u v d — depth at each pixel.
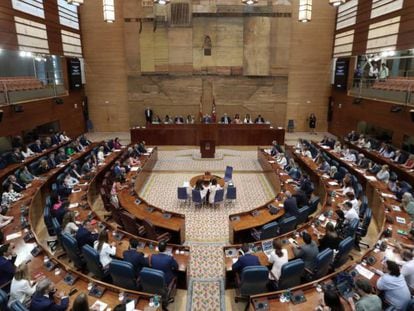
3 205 8.00
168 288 5.51
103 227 7.13
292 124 20.81
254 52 19.64
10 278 5.38
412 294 5.12
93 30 19.67
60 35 17.00
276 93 20.33
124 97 20.56
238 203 10.78
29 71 15.59
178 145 17.97
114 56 20.02
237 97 20.33
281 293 4.85
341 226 7.04
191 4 18.97
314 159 12.98
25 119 13.58
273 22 19.27
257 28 19.31
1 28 12.25
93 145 15.23
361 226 7.61
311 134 20.52
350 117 17.83
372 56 15.69
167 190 11.90
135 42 19.58
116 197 8.98
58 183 9.74
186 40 19.45
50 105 15.81
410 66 13.60
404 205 7.95
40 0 14.98
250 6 18.98
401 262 5.47
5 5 12.45
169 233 7.82
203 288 6.44
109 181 10.31
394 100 13.56
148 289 5.31
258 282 5.29
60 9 16.98
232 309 5.89
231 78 20.02
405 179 10.78
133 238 6.70
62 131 16.83
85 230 6.50
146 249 6.43
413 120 12.23
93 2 19.27
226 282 6.32
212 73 19.92
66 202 8.35
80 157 13.33
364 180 10.65
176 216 8.23
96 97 20.62
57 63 17.25
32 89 14.29
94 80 20.38
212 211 10.18
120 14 19.34
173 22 19.22
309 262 5.82
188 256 6.32
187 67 19.86
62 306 4.48
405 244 6.23
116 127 21.06
